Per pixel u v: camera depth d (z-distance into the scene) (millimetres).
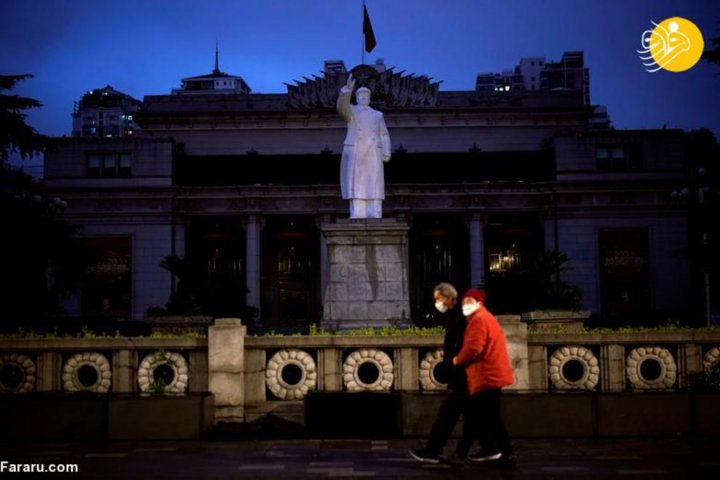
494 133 76500
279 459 12344
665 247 69000
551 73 139750
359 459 12320
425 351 16016
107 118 148500
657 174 69562
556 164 70188
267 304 70688
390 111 76000
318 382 15914
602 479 10773
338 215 70125
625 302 68750
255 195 69438
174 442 14070
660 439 14039
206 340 15930
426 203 70250
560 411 14188
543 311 24281
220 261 72438
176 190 68812
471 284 69375
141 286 68250
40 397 14359
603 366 15992
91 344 15914
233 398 15375
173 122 76625
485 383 11398
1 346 15836
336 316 23656
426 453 11805
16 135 37781
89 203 68812
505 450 11414
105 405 14180
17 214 40469
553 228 69875
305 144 76562
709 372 15359
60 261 41906
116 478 10914
